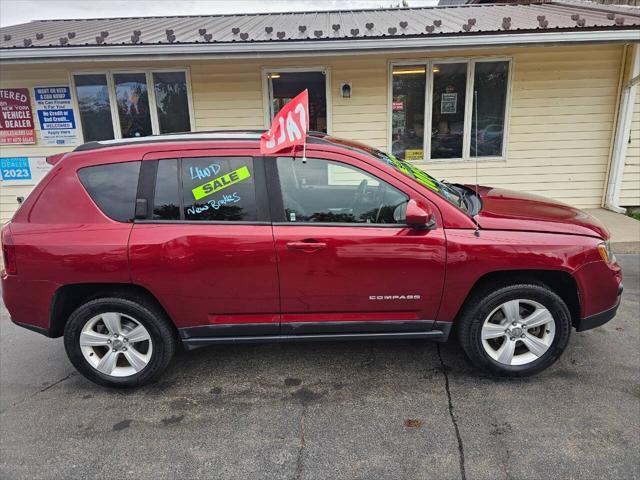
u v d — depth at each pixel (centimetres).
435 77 717
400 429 262
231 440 258
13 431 272
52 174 293
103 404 296
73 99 737
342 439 255
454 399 287
